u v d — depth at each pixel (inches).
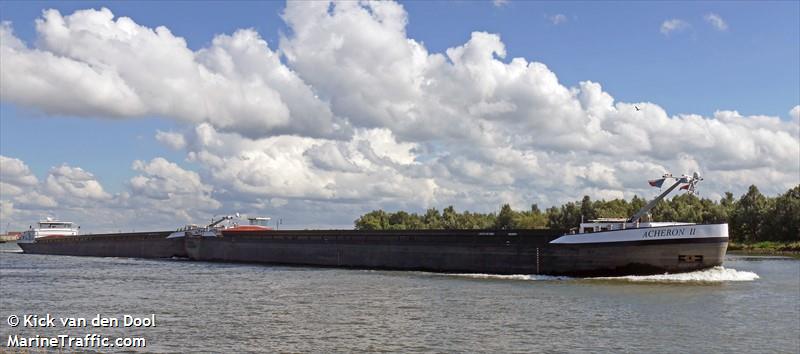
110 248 4965.6
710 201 6540.4
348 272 2866.6
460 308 1660.9
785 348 1198.3
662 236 2247.8
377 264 3149.6
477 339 1279.5
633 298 1811.0
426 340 1273.4
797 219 5147.6
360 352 1181.7
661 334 1321.4
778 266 3048.7
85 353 1214.3
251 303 1801.2
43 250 5674.2
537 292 1962.4
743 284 2117.4
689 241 2229.3
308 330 1386.6
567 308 1644.9
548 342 1250.6
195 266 3476.9
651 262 2271.2
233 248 3956.7
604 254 2326.5
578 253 2389.3
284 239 3651.6
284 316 1569.9
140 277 2701.8
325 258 3405.5
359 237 3248.0
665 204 6309.1
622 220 2431.1
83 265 3627.0
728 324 1423.5
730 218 5851.4
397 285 2218.3
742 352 1171.3
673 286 2071.9
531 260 2529.5
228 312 1643.7
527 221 6801.2
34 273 2992.1
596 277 2352.4
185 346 1248.8
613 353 1162.0
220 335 1344.7
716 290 1966.0
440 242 2874.0
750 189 5954.7
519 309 1636.3
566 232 2503.7
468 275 2593.5
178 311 1672.0
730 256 4138.8
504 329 1378.0
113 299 1935.3
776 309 1614.2
